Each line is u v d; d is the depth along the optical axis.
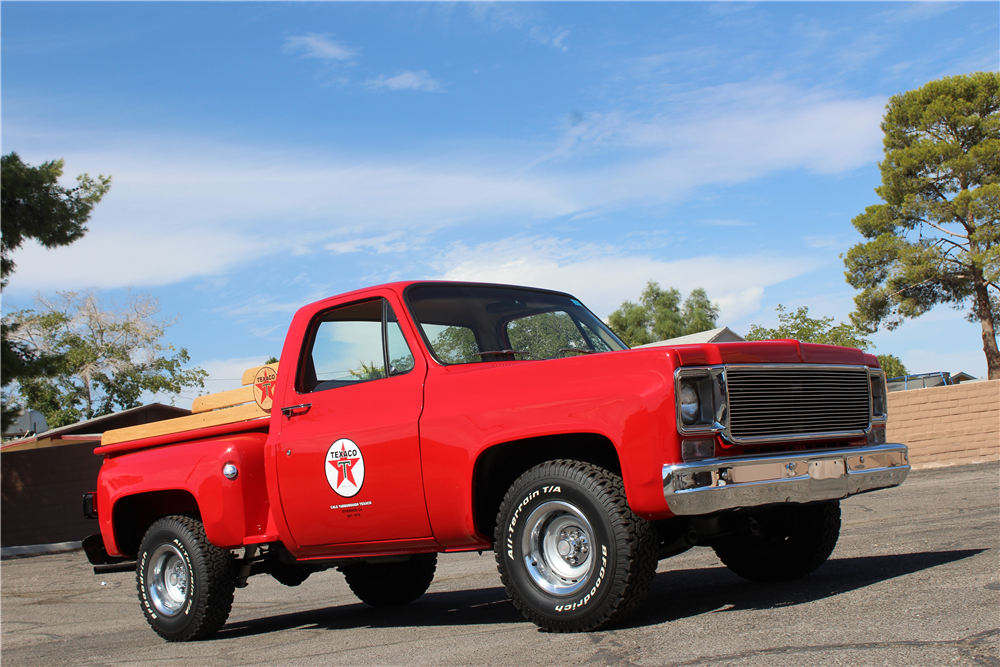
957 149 46.38
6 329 20.86
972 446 18.44
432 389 5.00
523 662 3.80
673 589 5.63
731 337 33.44
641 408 4.09
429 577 7.18
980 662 2.97
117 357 53.62
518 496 4.52
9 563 18.17
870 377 5.03
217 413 6.33
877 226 49.25
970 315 48.69
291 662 4.64
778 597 4.68
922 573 4.86
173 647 6.07
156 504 7.02
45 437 29.98
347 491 5.27
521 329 5.54
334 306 5.69
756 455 4.25
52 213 20.19
